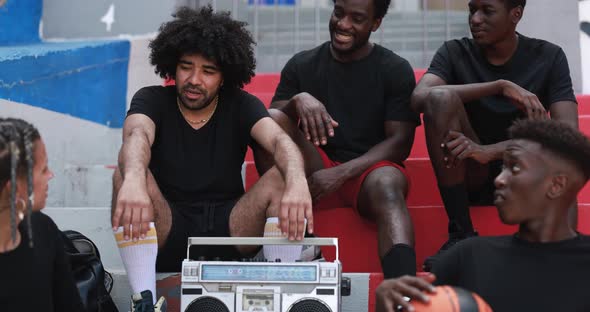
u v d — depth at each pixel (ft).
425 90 12.51
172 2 20.29
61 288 9.10
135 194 9.95
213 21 11.79
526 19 19.15
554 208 8.07
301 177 10.46
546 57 13.15
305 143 12.96
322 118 12.16
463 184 12.08
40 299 8.52
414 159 14.29
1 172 8.00
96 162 18.51
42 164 8.35
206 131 11.86
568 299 7.75
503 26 12.81
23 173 8.11
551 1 19.08
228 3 20.94
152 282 10.42
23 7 20.07
